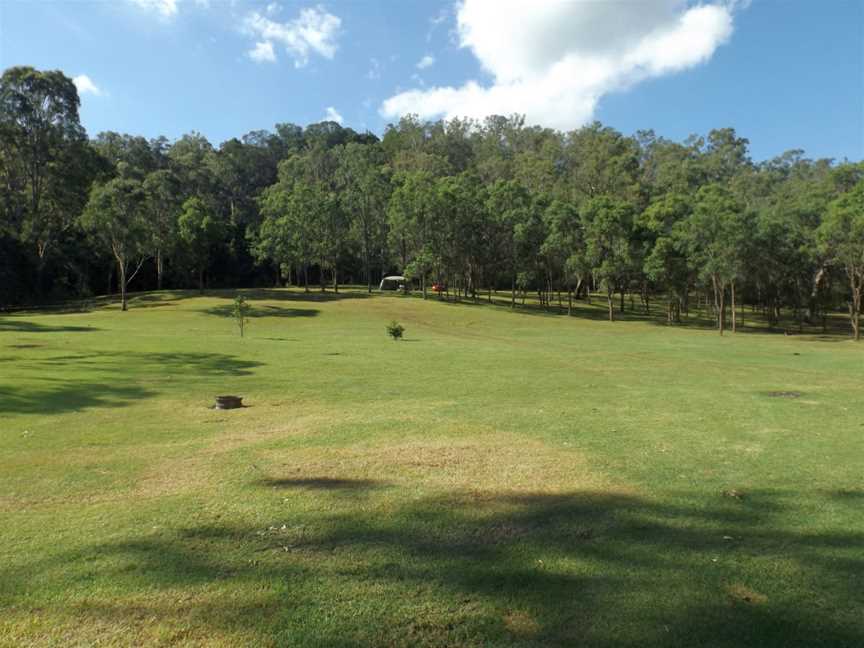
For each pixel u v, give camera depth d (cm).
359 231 7725
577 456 769
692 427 984
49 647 333
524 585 404
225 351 2353
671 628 353
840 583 411
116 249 5162
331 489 620
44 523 524
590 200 6088
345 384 1540
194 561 440
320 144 10781
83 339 2730
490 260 6800
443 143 11212
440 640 340
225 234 7919
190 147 10975
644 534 496
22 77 5922
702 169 8338
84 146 6412
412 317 5078
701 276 5172
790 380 1714
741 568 433
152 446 841
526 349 2777
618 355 2566
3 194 6281
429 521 523
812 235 4988
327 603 379
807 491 621
